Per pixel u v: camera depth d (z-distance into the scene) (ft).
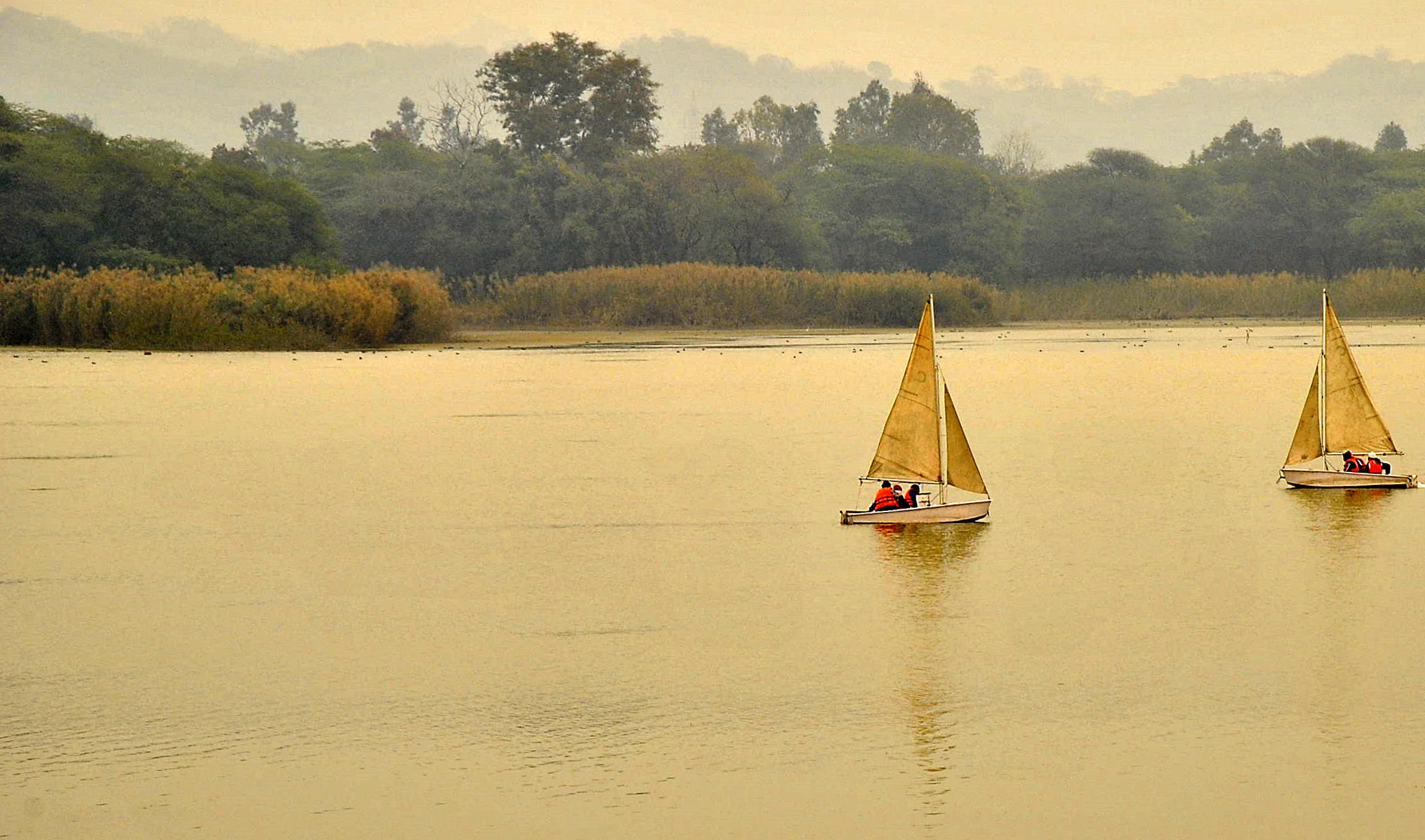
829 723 187.73
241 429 501.97
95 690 203.51
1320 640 221.46
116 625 238.27
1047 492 358.23
